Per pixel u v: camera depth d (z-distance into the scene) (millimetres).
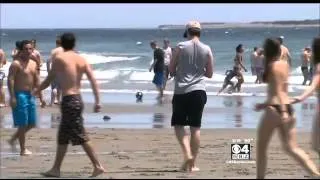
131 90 76688
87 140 25641
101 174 26703
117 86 82312
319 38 24391
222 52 181625
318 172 25516
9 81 30953
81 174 26906
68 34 25625
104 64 132125
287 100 23344
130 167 29469
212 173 27688
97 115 52438
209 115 53125
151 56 153250
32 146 35750
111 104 60531
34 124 32375
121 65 131250
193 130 28109
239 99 66500
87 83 84562
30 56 31422
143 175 26875
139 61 136250
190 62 27750
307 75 83062
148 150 35125
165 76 65000
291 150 23797
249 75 97562
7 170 28016
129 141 38594
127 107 58062
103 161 31344
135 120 49219
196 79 27859
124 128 44469
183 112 27984
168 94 71688
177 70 28062
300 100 23562
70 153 33312
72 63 25469
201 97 27844
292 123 23641
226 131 43406
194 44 27891
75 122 25375
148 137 40281
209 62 28000
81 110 25547
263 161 23641
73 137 25391
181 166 28906
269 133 23312
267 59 23344
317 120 24359
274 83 23047
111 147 36219
